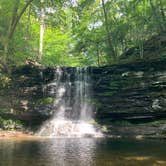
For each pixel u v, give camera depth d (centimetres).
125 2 3086
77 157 1204
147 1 2969
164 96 2178
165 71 2219
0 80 2561
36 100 2539
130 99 2344
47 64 3944
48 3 2895
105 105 2455
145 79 2300
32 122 2467
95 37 3488
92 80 2600
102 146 1570
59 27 3192
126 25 3147
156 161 1120
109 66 2534
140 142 1770
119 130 2275
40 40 3572
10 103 2470
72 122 2467
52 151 1370
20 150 1392
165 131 2092
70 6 2952
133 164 1064
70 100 2636
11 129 2328
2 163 1066
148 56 2530
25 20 3353
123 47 3459
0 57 2755
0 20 2842
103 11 3447
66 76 2702
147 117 2252
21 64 2838
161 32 2805
